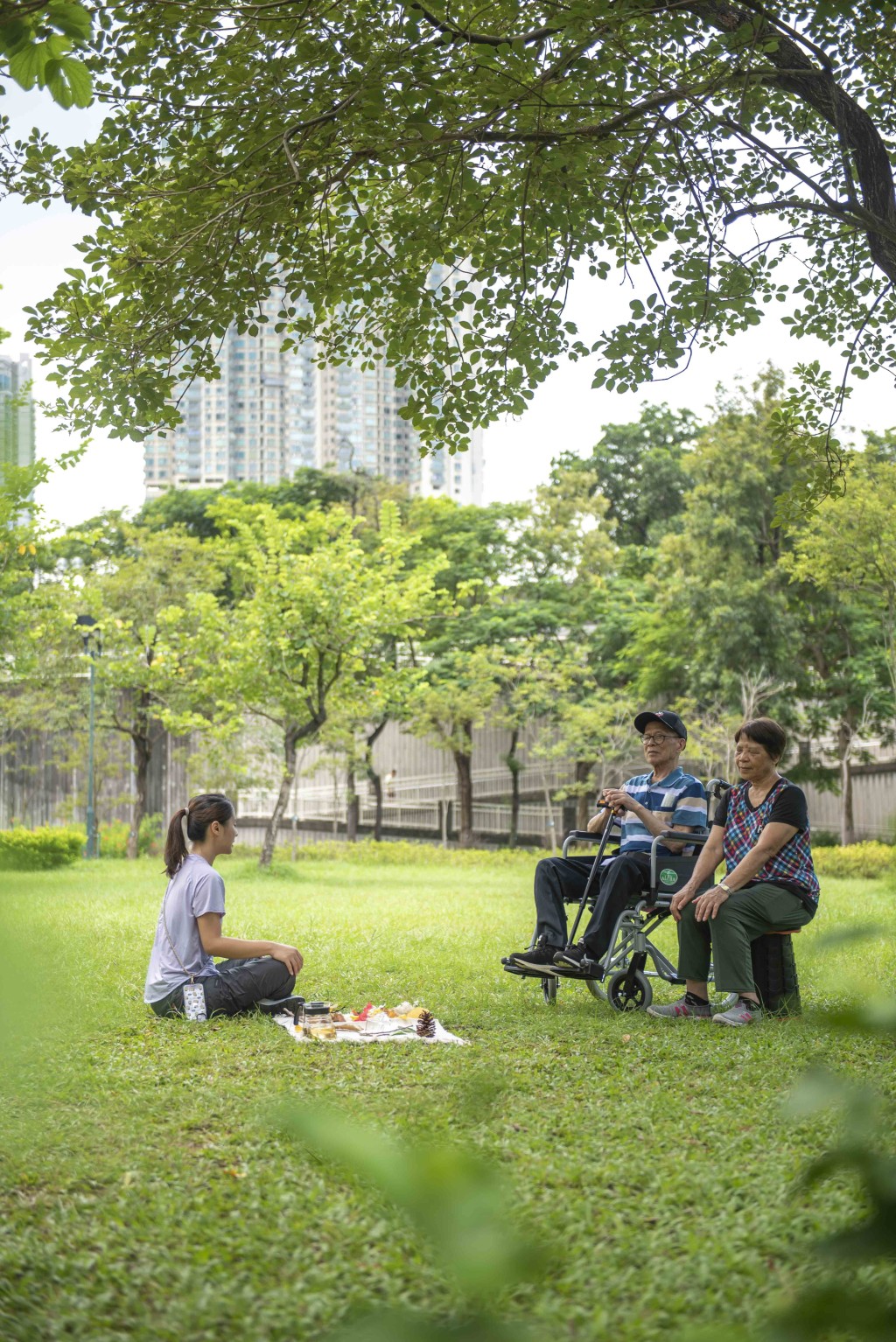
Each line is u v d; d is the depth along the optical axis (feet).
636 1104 12.45
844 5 20.11
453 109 20.31
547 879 20.79
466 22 21.58
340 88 20.22
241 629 65.41
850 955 23.02
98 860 74.59
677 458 126.82
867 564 66.80
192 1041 16.25
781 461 29.89
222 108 21.01
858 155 21.93
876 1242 2.41
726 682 84.07
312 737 75.72
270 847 64.85
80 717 84.94
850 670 87.25
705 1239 8.13
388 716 96.32
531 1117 11.84
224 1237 8.31
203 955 18.56
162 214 22.62
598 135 21.70
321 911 38.99
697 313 25.89
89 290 22.63
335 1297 7.13
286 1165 10.01
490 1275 2.31
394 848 86.94
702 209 24.79
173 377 22.38
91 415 22.40
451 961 25.16
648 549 114.52
